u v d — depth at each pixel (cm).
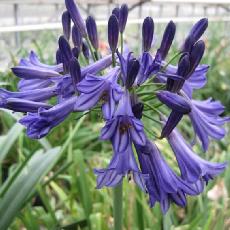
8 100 26
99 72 28
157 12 153
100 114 27
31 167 39
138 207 41
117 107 24
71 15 30
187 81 28
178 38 127
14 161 60
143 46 28
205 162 27
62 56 27
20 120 25
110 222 45
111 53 28
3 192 40
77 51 28
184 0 102
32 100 27
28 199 41
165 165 27
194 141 29
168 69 27
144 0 70
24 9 128
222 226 40
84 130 64
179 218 49
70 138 47
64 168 48
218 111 29
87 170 52
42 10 129
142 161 27
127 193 44
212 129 28
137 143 24
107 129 24
